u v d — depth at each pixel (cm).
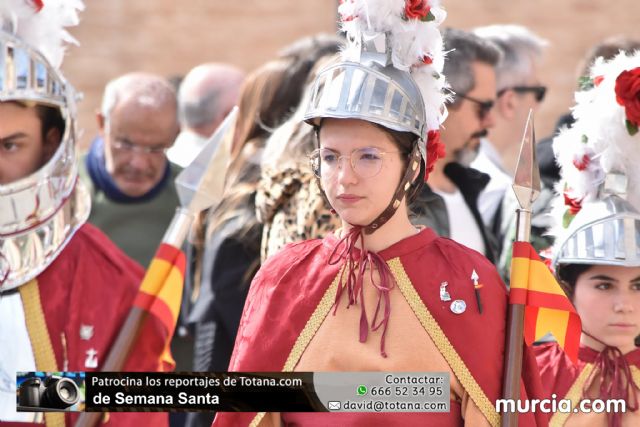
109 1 1661
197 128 941
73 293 570
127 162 859
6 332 560
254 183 718
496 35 923
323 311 538
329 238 555
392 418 525
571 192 630
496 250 779
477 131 770
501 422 525
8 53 551
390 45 536
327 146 527
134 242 863
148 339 552
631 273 616
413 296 531
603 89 625
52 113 570
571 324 548
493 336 532
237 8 1666
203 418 745
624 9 1594
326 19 1661
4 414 555
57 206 570
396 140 525
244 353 548
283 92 756
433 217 745
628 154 618
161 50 1666
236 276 704
